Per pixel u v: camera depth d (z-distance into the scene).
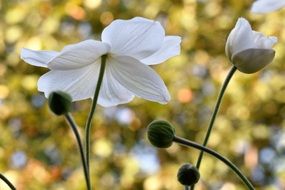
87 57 0.38
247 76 1.21
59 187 1.24
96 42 0.37
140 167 1.24
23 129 1.33
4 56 1.35
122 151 1.30
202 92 1.27
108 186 1.26
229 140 1.22
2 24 1.33
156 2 1.27
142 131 1.30
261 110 1.24
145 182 1.19
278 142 1.28
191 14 1.25
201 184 1.20
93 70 0.39
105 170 1.26
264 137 1.22
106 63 0.39
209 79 1.27
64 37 1.30
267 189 1.22
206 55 1.26
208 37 1.27
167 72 1.25
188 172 0.38
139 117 1.29
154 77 0.38
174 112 1.27
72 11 1.27
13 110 1.31
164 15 1.30
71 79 0.40
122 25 0.38
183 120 1.27
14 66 1.34
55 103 0.37
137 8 1.31
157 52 0.40
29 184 1.24
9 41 1.29
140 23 0.37
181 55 1.25
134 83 0.39
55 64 0.38
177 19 1.25
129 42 0.38
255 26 1.25
